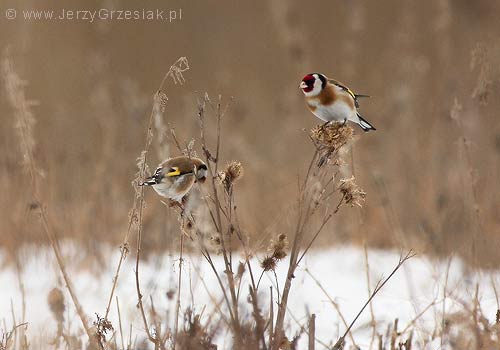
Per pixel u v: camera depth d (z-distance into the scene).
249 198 14.19
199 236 7.30
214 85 21.23
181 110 19.19
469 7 19.81
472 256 10.53
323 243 13.62
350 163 8.58
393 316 9.62
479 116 13.30
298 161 16.20
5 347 7.73
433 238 12.35
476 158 12.98
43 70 19.48
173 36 24.38
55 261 10.12
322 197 7.71
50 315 9.31
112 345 7.84
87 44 20.58
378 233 13.91
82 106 18.16
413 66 17.28
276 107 18.09
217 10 25.42
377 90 18.03
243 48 23.61
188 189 7.59
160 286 10.54
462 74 16.42
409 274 11.20
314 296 10.70
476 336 7.61
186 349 7.19
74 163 14.82
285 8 16.91
